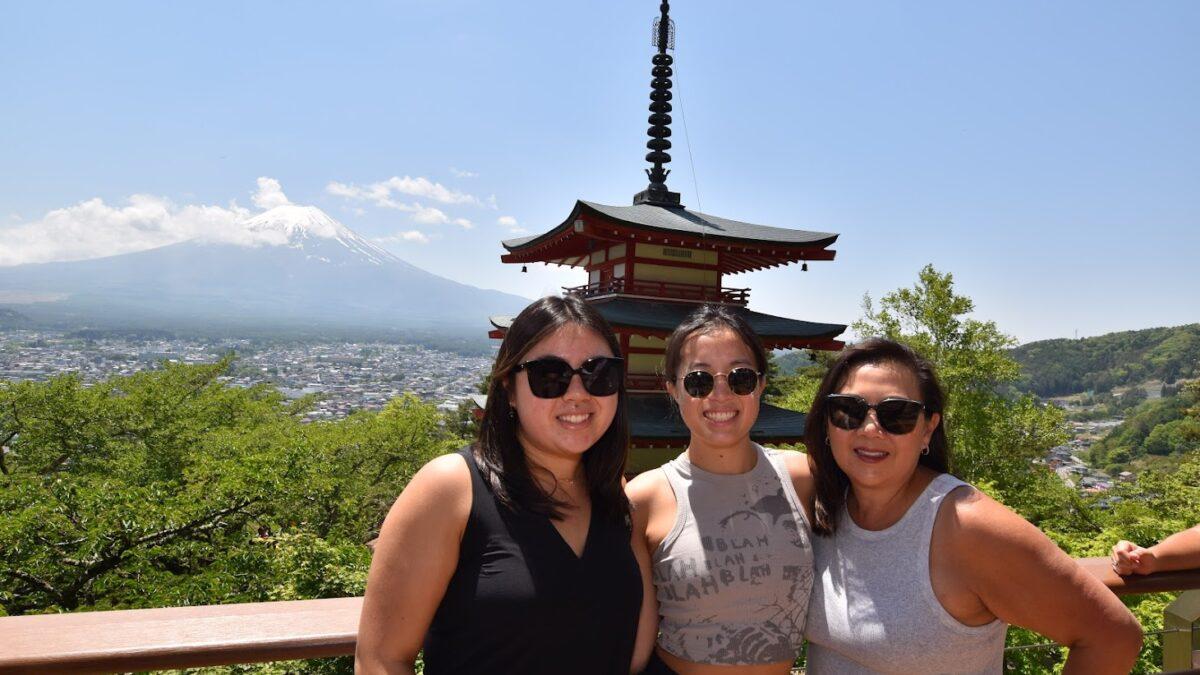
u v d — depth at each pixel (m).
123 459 21.44
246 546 14.40
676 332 2.45
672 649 2.22
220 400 29.56
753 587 2.16
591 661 1.86
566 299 2.11
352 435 28.12
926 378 2.25
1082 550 13.75
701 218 14.65
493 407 2.04
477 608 1.79
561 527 1.96
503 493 1.88
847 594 2.18
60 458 24.31
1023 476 23.25
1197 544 2.46
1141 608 8.55
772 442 12.72
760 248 13.16
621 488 2.12
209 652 1.92
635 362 12.73
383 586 1.80
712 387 2.27
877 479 2.16
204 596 12.51
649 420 11.98
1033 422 23.23
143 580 13.56
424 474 1.90
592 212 11.70
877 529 2.23
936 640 2.03
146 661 1.89
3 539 12.05
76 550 13.01
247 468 14.98
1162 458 63.38
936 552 2.07
